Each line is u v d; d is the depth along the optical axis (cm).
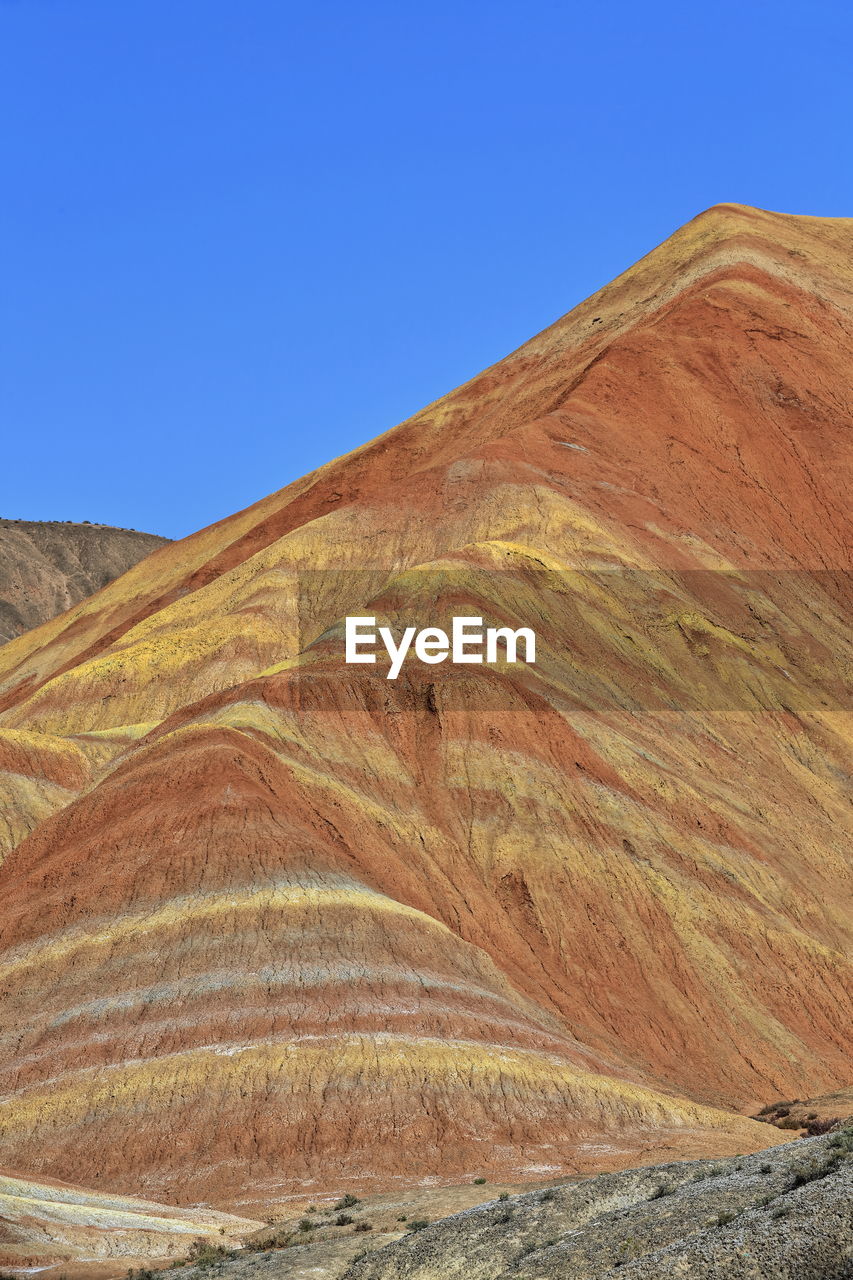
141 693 9912
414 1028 4641
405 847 6138
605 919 6091
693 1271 1766
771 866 6969
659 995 5850
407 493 10912
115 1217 3156
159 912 5106
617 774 6994
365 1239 2739
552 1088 4472
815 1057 5834
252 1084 4306
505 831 6400
